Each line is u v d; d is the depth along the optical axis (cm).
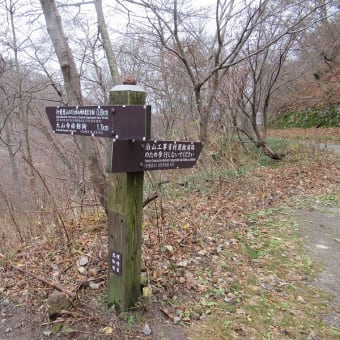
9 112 1117
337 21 1382
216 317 287
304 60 1504
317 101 2177
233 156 862
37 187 564
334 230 511
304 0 876
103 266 344
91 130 247
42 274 335
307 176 842
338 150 1291
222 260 383
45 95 1166
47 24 383
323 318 300
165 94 973
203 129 787
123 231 260
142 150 246
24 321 279
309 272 379
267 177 799
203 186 662
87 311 279
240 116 1134
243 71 977
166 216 491
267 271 373
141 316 273
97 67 864
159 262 354
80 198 492
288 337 272
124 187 253
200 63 934
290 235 480
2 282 330
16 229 449
